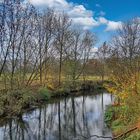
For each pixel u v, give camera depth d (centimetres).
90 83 7850
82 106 4912
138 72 2669
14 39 4394
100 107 4734
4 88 4178
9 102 3756
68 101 5519
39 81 6159
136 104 2498
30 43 5088
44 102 5238
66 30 7319
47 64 6362
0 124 3409
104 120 3391
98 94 6706
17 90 4275
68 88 6750
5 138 2853
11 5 4266
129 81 2686
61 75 7312
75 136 2912
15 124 3422
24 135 2983
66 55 7438
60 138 2859
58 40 7038
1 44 4194
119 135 2297
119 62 3753
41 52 6109
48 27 6188
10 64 4347
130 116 2608
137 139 2027
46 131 3161
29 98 4544
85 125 3381
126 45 4366
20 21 4500
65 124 3519
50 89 6072
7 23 4256
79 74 7831
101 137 2739
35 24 4959
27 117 3831
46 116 3984
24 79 4972
